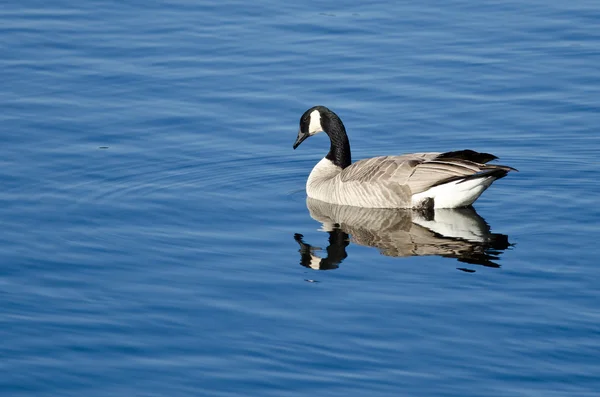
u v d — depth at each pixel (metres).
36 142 20.61
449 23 27.19
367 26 27.05
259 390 11.84
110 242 16.28
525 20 27.31
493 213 17.69
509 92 23.23
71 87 23.27
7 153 20.08
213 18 27.52
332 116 19.73
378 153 20.78
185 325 13.41
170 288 14.55
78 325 13.41
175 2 28.66
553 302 13.88
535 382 11.91
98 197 18.34
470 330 13.12
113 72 24.08
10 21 26.81
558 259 15.38
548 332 13.02
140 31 26.50
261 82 23.80
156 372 12.25
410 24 27.16
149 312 13.78
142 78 23.81
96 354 12.68
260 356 12.58
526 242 16.16
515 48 25.47
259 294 14.33
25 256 15.66
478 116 22.20
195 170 19.91
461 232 16.75
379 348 12.71
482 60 24.80
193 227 17.06
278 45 25.80
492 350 12.61
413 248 16.00
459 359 12.42
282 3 28.64
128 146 20.73
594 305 13.77
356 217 17.72
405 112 22.44
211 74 24.14
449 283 14.56
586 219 17.20
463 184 17.66
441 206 17.92
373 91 23.36
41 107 22.22
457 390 11.77
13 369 12.34
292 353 12.63
